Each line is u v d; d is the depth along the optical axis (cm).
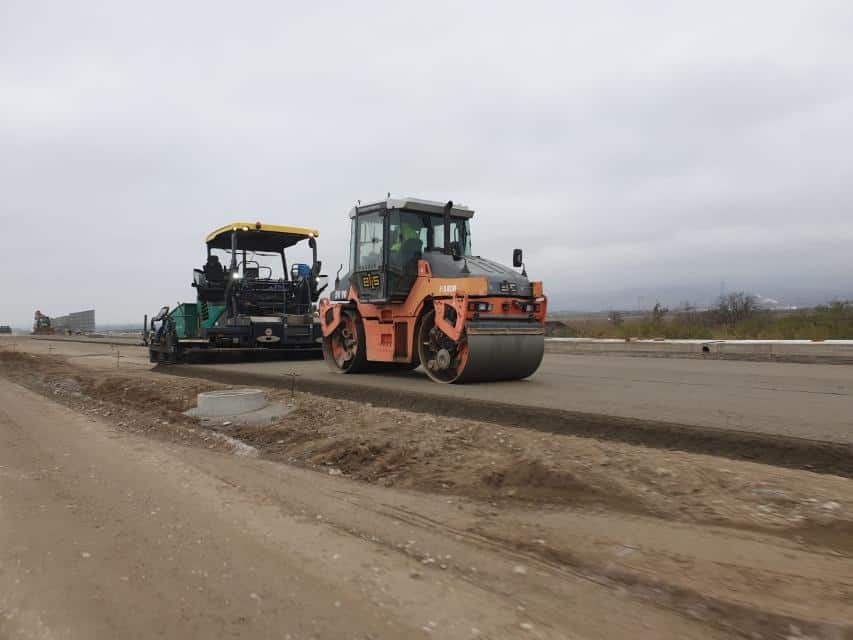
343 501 460
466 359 985
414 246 1149
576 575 323
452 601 298
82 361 2050
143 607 294
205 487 502
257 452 638
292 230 1723
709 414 677
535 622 276
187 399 962
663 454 512
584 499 432
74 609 293
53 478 534
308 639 264
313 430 693
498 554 353
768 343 1652
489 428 628
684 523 382
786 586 296
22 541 382
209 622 280
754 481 432
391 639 263
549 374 1193
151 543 378
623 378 1102
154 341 1905
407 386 1005
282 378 1166
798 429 585
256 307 1733
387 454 571
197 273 1720
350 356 1288
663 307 2909
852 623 260
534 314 1087
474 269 1043
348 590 311
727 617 274
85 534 394
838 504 388
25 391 1239
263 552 363
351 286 1250
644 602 292
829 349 1538
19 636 271
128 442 694
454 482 489
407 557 353
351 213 1257
